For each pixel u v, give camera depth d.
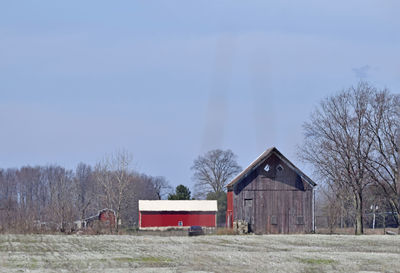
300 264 50.50
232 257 56.28
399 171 104.38
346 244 75.12
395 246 72.19
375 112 104.94
